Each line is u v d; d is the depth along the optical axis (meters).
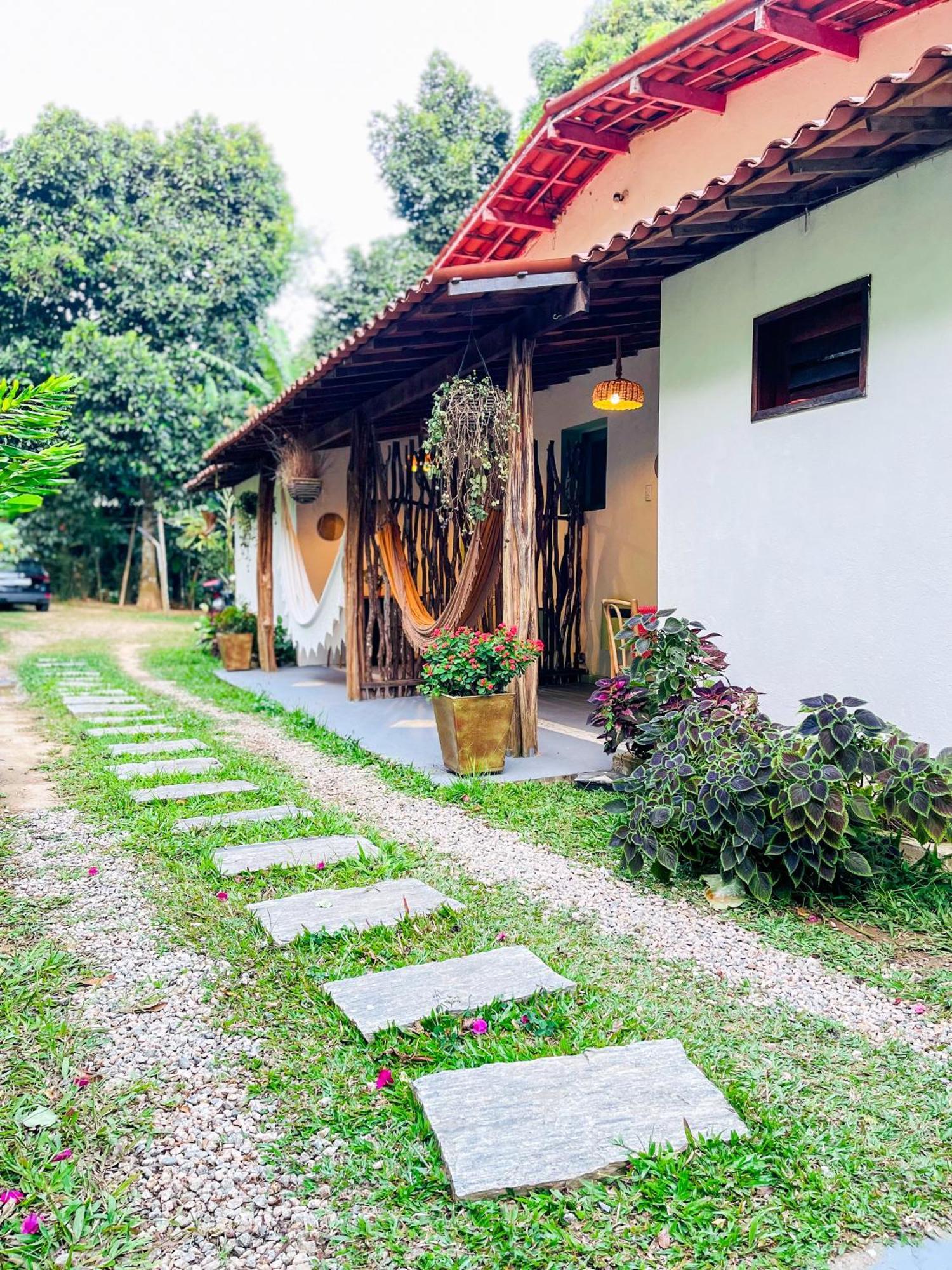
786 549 4.45
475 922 3.19
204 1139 2.03
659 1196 1.82
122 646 14.24
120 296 18.92
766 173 3.69
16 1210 1.81
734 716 3.75
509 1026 2.47
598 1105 2.08
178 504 20.61
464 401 5.33
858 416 4.05
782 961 2.91
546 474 9.40
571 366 8.24
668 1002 2.64
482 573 5.79
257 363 21.09
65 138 18.58
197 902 3.38
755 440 4.62
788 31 5.27
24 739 6.62
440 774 5.34
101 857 3.91
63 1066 2.29
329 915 3.22
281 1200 1.84
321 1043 2.41
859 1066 2.30
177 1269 1.67
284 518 10.10
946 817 3.18
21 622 17.84
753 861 3.37
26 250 18.03
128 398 18.34
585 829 4.26
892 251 3.85
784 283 4.41
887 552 3.93
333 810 4.61
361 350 5.72
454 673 5.20
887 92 3.08
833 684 4.22
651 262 4.88
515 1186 1.83
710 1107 2.07
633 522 8.38
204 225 19.80
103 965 2.89
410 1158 1.94
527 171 8.23
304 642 9.71
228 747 6.25
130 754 6.01
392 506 8.85
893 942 3.04
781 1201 1.82
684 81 6.42
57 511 20.73
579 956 2.93
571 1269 1.66
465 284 4.61
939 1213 1.80
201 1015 2.57
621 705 4.70
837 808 3.16
